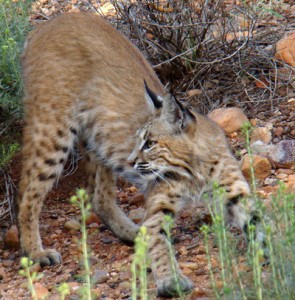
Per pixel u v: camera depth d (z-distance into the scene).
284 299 7.47
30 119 11.28
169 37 14.30
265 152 12.24
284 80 14.17
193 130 10.17
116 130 11.18
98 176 11.63
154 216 10.02
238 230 10.46
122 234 11.20
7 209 12.27
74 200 7.39
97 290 9.16
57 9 17.17
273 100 13.79
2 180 12.81
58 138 11.16
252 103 13.81
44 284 9.87
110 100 11.22
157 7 14.43
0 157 12.45
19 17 13.19
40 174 11.10
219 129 10.76
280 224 8.65
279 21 15.78
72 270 10.24
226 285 7.75
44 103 11.19
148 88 10.59
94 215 12.05
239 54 14.16
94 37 11.41
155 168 10.21
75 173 13.12
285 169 11.91
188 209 11.32
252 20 14.66
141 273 6.99
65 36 11.38
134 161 10.32
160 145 10.16
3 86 12.29
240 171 10.31
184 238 10.61
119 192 12.73
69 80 11.19
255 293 7.57
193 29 14.16
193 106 13.78
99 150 11.44
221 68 14.34
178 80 14.41
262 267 8.86
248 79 14.35
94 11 16.69
